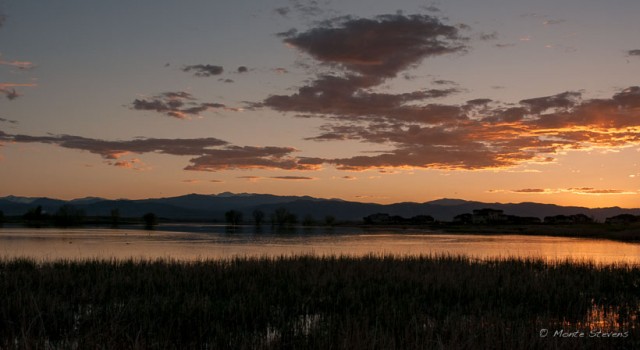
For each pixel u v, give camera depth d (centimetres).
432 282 2617
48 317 1797
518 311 2019
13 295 2078
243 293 2297
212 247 6638
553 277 2914
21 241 7581
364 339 1498
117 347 1459
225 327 1764
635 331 1689
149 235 10319
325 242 8281
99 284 2406
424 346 1501
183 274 2759
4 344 1484
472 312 2006
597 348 1520
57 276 2625
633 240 9650
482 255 5478
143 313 1886
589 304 2278
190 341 1595
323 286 2545
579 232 12756
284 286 2564
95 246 6612
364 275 2905
